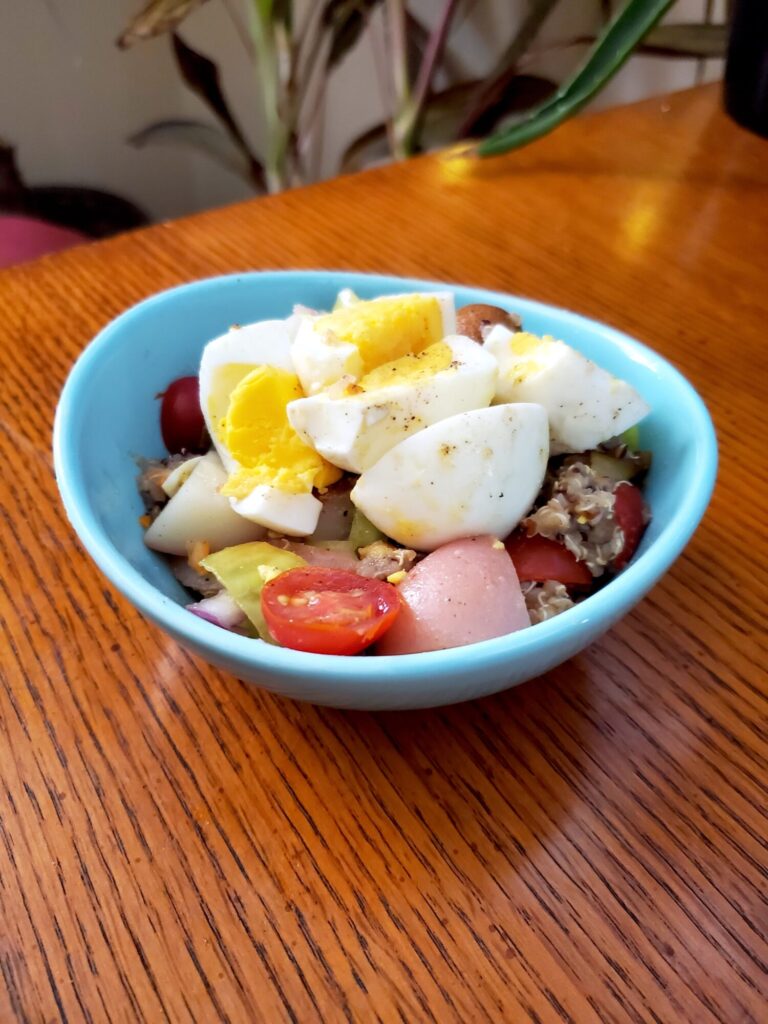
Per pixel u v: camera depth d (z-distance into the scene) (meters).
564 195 0.37
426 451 0.17
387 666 0.13
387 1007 0.13
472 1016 0.13
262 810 0.15
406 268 0.31
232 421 0.19
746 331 0.29
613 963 0.13
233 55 0.59
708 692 0.18
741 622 0.19
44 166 0.58
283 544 0.18
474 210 0.35
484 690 0.15
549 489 0.19
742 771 0.16
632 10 0.33
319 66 0.60
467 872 0.14
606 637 0.19
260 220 0.34
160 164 0.62
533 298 0.30
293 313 0.23
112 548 0.15
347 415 0.17
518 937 0.14
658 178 0.38
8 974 0.13
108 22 0.55
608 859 0.15
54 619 0.18
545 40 0.54
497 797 0.16
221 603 0.17
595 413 0.19
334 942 0.13
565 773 0.16
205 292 0.22
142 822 0.15
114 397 0.20
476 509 0.17
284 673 0.13
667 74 0.54
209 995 0.13
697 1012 0.13
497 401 0.19
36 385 0.25
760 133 0.40
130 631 0.18
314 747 0.16
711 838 0.15
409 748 0.16
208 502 0.19
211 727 0.17
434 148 0.53
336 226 0.34
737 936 0.14
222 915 0.14
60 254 0.32
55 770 0.16
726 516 0.22
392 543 0.18
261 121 0.63
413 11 0.57
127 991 0.13
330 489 0.19
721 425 0.25
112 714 0.17
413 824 0.15
